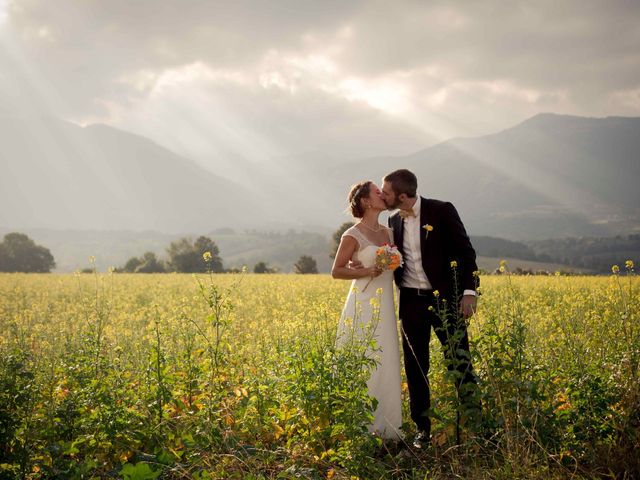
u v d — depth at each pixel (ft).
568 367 18.43
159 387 16.21
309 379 16.30
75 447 14.89
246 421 16.16
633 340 17.26
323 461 15.15
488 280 63.16
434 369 18.52
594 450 14.20
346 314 19.54
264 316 36.45
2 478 13.15
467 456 15.10
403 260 18.85
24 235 320.29
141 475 12.63
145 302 52.54
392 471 15.12
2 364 14.67
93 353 17.93
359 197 19.39
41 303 50.16
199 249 255.50
